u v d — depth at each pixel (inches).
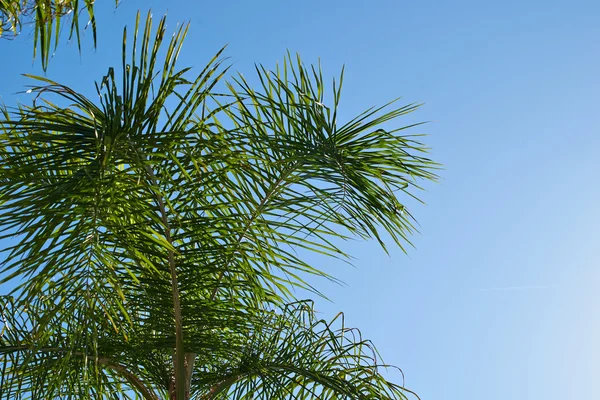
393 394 134.9
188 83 116.1
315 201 133.4
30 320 118.2
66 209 100.5
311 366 134.6
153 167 118.2
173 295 125.4
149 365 134.9
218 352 132.3
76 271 106.0
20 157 106.0
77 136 110.0
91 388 125.3
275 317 139.6
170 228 122.8
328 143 131.3
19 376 120.5
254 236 132.1
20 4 83.0
